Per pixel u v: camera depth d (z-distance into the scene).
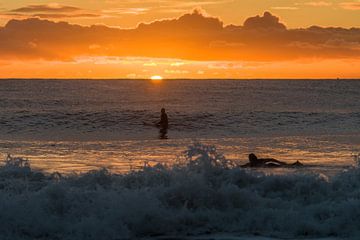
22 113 64.25
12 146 37.84
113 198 13.44
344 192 14.91
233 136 46.25
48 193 13.80
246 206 13.97
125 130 52.31
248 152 34.06
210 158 15.50
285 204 14.16
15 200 13.35
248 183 15.41
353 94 120.00
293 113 66.25
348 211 13.36
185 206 13.57
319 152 34.12
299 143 39.81
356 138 43.56
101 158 30.44
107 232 12.44
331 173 23.56
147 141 42.00
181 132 50.50
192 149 15.59
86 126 54.91
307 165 26.88
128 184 15.48
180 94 120.19
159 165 15.93
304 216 13.45
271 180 15.33
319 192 14.94
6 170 17.77
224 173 15.34
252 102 93.81
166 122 51.94
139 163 28.05
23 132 50.06
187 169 15.26
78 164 27.53
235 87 167.75
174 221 13.10
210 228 13.07
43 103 86.62
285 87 164.75
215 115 63.03
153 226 12.91
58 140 43.09
